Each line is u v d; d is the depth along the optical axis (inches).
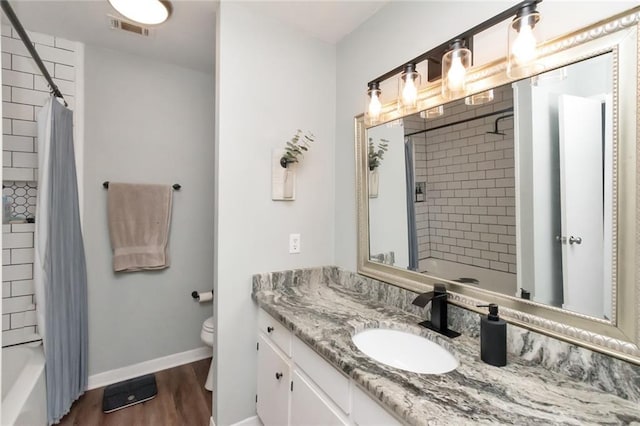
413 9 55.4
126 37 78.6
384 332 50.1
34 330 74.4
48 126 64.5
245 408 66.0
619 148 31.1
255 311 66.7
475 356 38.9
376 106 57.7
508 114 40.9
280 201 69.6
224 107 62.4
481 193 44.4
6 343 69.9
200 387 84.0
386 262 60.7
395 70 54.7
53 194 66.4
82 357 78.2
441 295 46.6
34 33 75.7
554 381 33.3
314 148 74.1
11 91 72.6
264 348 62.1
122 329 87.8
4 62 71.7
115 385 83.3
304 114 72.5
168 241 94.8
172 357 95.2
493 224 42.9
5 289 71.4
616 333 31.1
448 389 31.7
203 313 100.5
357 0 60.6
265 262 67.8
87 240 82.6
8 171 72.4
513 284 40.3
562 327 35.1
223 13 61.9
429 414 27.7
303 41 72.0
